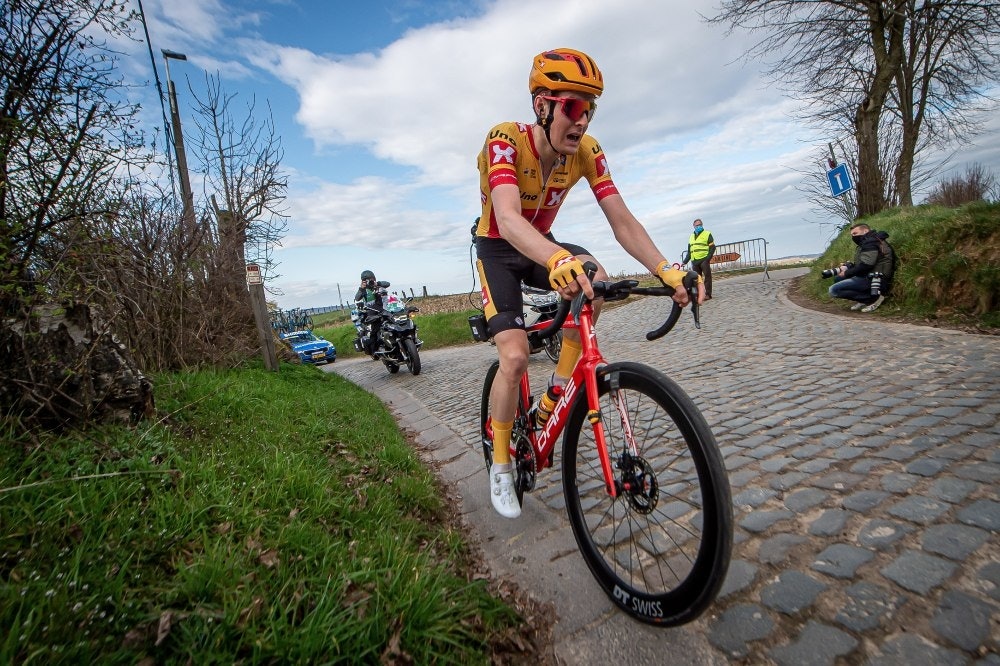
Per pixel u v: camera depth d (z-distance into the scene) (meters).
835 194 10.07
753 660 1.46
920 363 4.31
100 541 1.54
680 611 1.48
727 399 4.03
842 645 1.45
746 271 17.23
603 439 1.77
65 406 2.31
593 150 2.19
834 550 1.87
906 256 7.11
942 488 2.17
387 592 1.61
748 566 1.87
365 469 3.03
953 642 1.39
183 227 4.95
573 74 1.80
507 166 1.93
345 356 16.11
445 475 3.43
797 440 2.98
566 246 2.30
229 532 1.80
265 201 6.33
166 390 3.33
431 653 1.46
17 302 2.28
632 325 9.56
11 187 2.25
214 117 6.16
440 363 9.58
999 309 5.74
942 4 10.98
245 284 6.38
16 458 1.92
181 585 1.43
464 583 1.90
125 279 3.86
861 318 6.94
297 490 2.26
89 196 2.57
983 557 1.70
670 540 1.97
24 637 1.13
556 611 1.83
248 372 5.19
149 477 2.02
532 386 5.81
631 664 1.54
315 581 1.60
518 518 2.58
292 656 1.29
